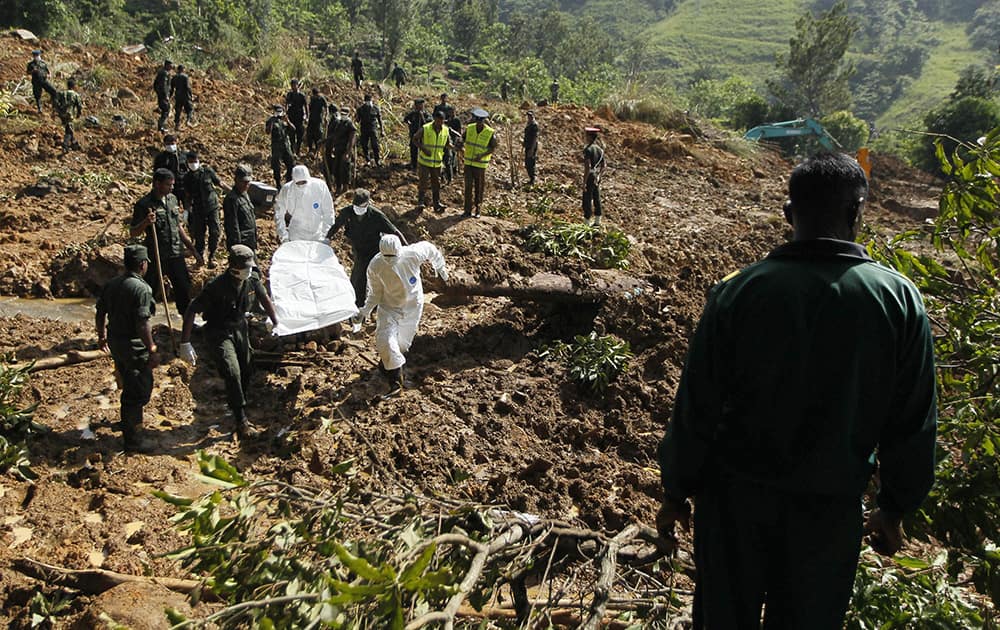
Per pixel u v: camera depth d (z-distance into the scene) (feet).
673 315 32.14
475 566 9.00
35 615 14.99
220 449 21.88
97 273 31.53
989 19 479.00
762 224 51.57
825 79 159.22
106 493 19.26
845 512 7.13
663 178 63.57
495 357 29.25
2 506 18.61
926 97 410.52
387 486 19.90
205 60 89.10
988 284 14.08
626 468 23.63
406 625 7.54
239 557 9.45
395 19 197.47
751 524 7.27
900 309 6.89
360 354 27.89
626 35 527.81
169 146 33.71
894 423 7.16
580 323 31.58
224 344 22.11
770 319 7.00
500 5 607.78
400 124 63.98
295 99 52.65
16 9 96.68
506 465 22.76
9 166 43.75
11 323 27.30
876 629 10.62
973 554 10.87
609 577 10.71
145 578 15.83
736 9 549.95
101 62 71.61
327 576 8.15
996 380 12.09
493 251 37.35
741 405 7.27
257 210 41.22
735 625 7.45
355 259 28.71
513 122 72.49
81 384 24.26
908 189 79.82
